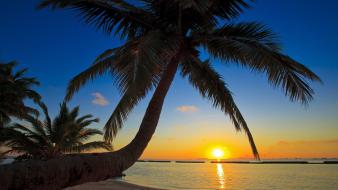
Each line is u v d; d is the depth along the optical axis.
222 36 6.16
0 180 2.38
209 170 83.19
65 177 2.78
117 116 4.80
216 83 6.83
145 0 6.26
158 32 5.11
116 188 19.52
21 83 21.69
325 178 48.69
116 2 5.69
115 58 5.92
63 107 24.47
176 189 27.83
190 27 6.38
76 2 5.30
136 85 3.93
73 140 24.33
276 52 5.39
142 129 4.45
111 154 3.53
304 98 5.21
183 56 6.14
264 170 81.38
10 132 20.92
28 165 2.59
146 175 55.84
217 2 6.25
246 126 6.51
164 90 5.05
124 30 6.11
